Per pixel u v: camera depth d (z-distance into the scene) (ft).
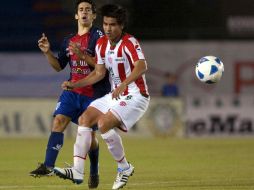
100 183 115.03
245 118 239.71
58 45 272.10
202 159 160.86
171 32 268.00
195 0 274.77
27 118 239.30
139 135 238.68
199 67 104.12
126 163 101.14
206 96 240.12
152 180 118.73
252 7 272.72
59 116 104.78
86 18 106.42
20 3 279.28
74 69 106.83
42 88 259.39
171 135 238.89
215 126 239.71
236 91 260.83
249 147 196.24
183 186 109.60
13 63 260.83
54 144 102.27
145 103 100.01
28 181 118.52
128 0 270.26
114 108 98.22
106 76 106.22
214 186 109.50
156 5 272.72
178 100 239.50
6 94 259.80
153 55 261.44
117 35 97.55
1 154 175.94
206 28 271.08
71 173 97.66
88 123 99.55
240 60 261.03
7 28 274.57
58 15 276.82
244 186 109.50
